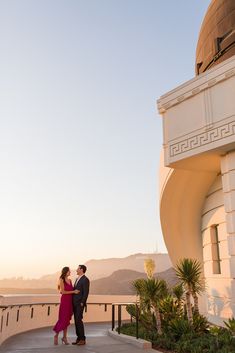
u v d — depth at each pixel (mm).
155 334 9617
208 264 13594
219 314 12195
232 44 12758
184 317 10633
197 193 14625
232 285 9781
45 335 11398
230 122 10094
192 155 11047
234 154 10414
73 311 9406
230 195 10289
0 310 9258
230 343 7859
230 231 10055
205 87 10992
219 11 14031
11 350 8188
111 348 8617
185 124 11500
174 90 12023
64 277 9531
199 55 15289
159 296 10758
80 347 8758
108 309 18859
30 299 12586
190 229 15844
